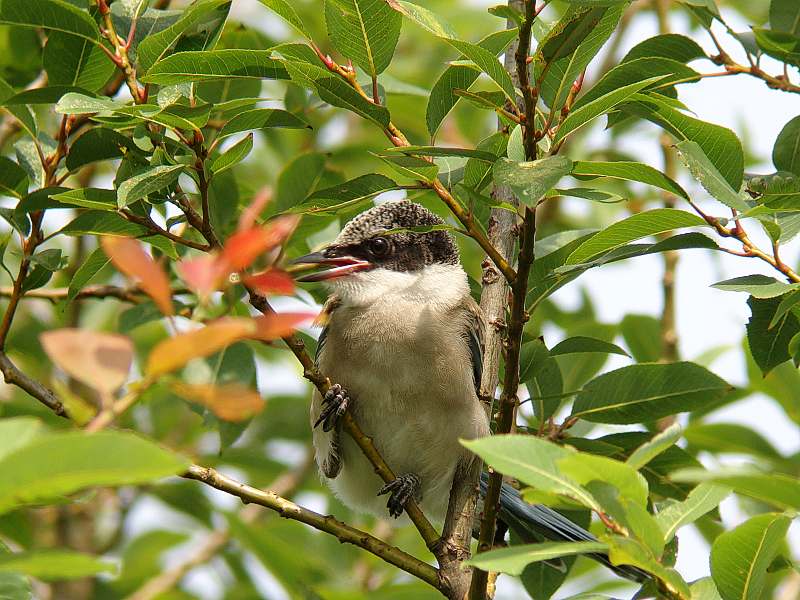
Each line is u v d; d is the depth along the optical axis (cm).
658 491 1127
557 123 876
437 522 1245
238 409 477
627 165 830
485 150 907
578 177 848
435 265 1245
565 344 1067
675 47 1006
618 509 649
